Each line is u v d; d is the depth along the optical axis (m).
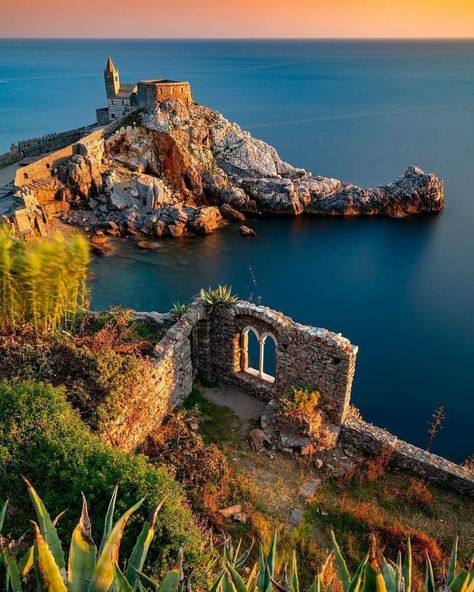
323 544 16.06
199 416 21.53
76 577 6.10
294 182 69.44
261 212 67.44
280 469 18.98
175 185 66.00
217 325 22.61
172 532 11.62
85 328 21.09
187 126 67.88
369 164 90.19
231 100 172.38
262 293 46.78
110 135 64.81
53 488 12.58
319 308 44.03
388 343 38.38
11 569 5.89
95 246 53.94
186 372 22.16
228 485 17.80
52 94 193.50
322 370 20.06
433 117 135.12
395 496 18.31
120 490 12.49
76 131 74.31
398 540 16.19
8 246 18.09
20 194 48.88
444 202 71.56
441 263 52.84
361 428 20.47
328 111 147.62
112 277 48.78
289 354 20.78
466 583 5.96
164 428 19.61
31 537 11.46
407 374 34.50
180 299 45.50
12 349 17.77
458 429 29.31
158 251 54.91
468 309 43.38
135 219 58.88
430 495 18.30
